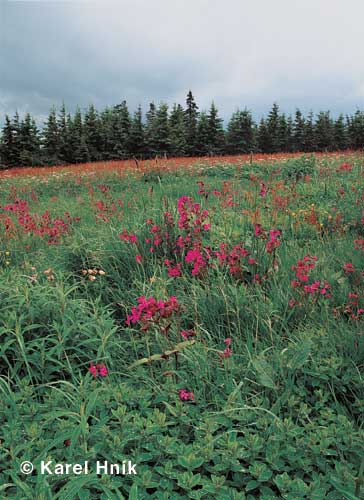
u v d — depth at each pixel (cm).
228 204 583
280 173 1181
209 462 219
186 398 249
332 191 833
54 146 4075
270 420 235
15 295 322
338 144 4716
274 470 210
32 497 175
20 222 614
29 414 238
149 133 4022
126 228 530
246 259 438
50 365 288
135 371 298
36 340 292
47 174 1789
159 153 3934
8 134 3988
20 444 213
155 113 4234
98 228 598
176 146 3925
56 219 649
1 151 4006
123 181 1341
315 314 349
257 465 201
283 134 4675
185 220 454
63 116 4122
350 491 192
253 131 4334
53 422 236
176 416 236
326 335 313
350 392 277
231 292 370
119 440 212
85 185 1341
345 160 1440
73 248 496
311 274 416
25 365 293
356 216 648
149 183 1288
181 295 397
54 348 284
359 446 221
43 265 470
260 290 375
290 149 4744
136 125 4009
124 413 231
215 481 194
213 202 714
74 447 211
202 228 478
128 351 331
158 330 319
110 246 490
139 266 454
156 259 457
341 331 317
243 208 641
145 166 1540
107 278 452
